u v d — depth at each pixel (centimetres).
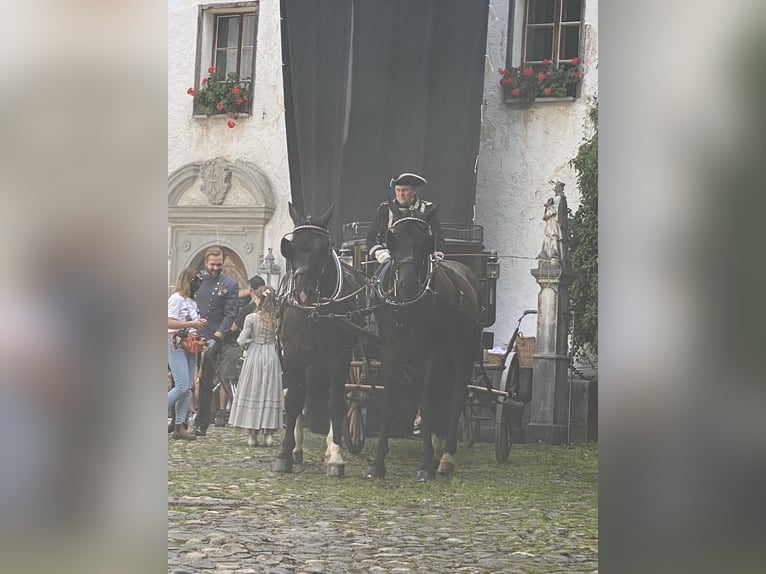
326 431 1266
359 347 1248
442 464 1205
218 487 1212
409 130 1413
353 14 1443
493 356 1306
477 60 1404
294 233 1212
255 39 1672
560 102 1397
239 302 1444
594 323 1314
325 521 1103
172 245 1666
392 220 1214
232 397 1438
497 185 1405
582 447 1286
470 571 936
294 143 1467
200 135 1678
